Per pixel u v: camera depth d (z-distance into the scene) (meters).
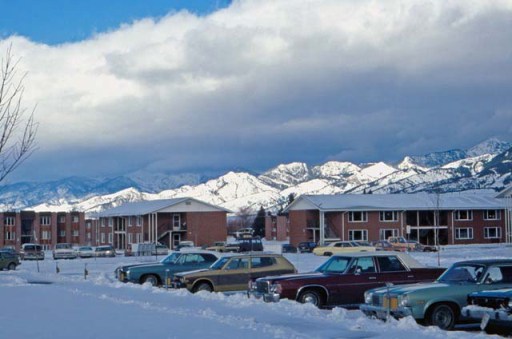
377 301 17.16
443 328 16.17
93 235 118.00
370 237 84.81
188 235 92.62
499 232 89.12
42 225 119.31
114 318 17.05
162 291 24.48
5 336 14.28
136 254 72.06
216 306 19.78
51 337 14.13
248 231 127.00
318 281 20.17
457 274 17.25
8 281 31.33
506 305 14.44
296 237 90.56
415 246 66.81
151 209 92.06
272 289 20.31
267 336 13.95
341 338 13.95
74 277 36.12
